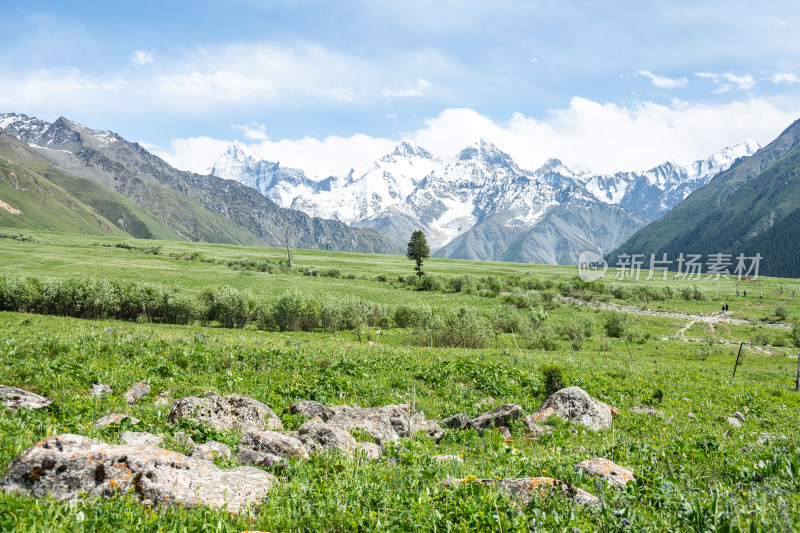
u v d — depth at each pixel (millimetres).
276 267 137125
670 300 113375
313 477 8367
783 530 5605
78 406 13422
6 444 8562
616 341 58719
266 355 23188
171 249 199375
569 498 7148
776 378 33688
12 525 5438
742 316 90750
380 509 6754
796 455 9609
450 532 5949
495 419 14922
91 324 38594
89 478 6750
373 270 164625
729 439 13922
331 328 55656
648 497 7176
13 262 117000
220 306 56812
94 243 182875
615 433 14945
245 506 6863
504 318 61562
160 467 7266
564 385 21109
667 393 22734
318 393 17719
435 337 44281
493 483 7555
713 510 6332
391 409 14234
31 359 18734
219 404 12594
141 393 15781
